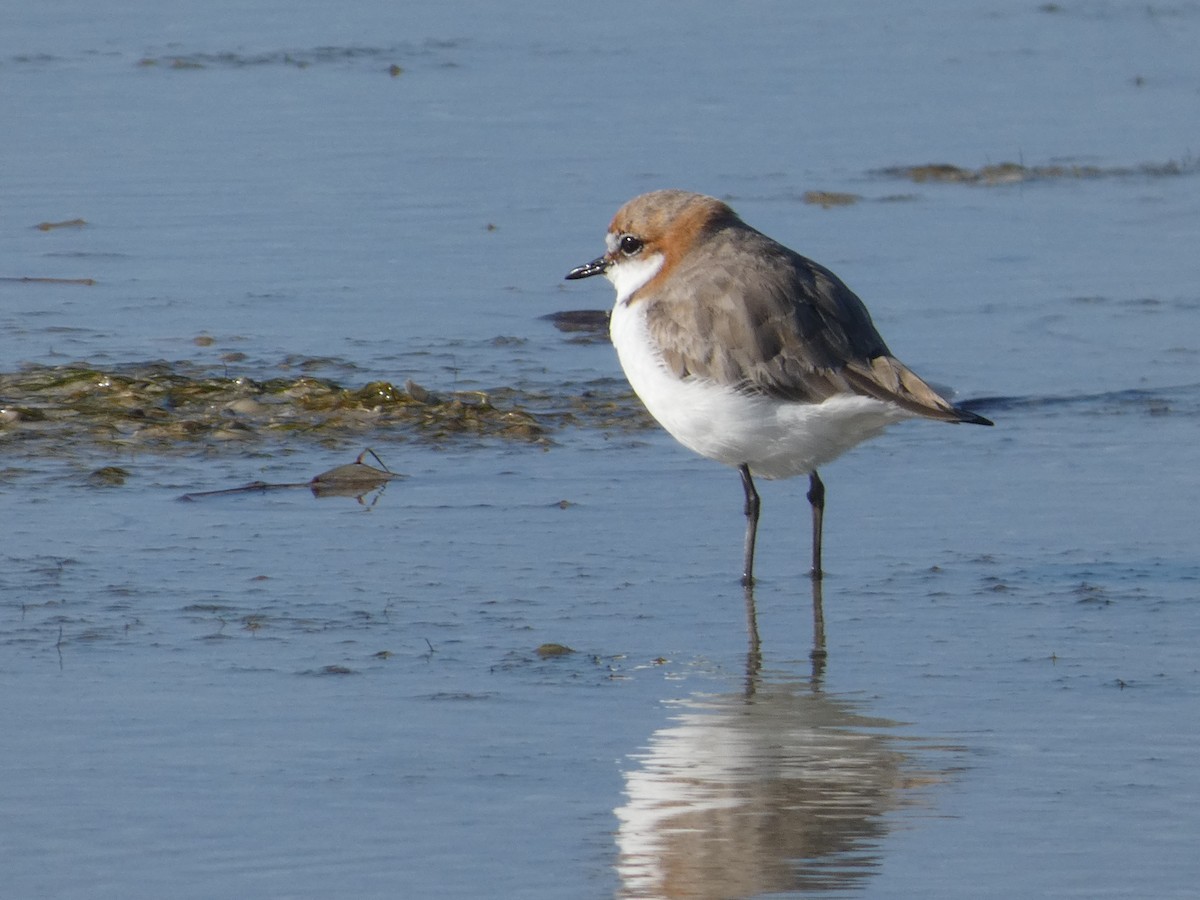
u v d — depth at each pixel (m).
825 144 25.92
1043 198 23.20
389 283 19.56
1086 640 10.48
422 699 9.57
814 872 7.61
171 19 33.53
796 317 11.49
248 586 11.33
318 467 14.05
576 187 23.30
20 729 9.07
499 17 34.47
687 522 12.89
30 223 21.42
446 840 7.89
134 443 14.53
